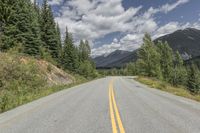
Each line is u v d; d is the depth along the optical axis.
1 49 31.50
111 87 27.84
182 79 79.88
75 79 47.28
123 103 13.24
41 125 7.96
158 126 7.54
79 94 19.39
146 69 58.31
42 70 31.56
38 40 39.16
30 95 17.88
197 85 76.94
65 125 7.89
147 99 15.19
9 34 32.91
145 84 34.91
